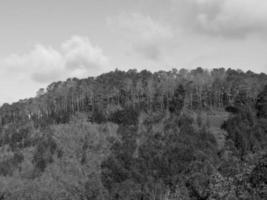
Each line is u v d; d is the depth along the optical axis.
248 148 117.12
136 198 105.69
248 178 60.84
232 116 140.75
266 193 56.00
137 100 165.88
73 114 165.75
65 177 122.94
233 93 161.38
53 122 160.88
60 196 116.31
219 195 61.78
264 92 150.88
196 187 81.25
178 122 137.62
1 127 170.12
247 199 57.06
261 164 61.50
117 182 115.69
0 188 122.31
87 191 114.94
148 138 131.25
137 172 115.38
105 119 151.38
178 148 120.00
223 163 100.31
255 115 139.38
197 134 128.62
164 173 112.75
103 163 123.19
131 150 126.62
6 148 147.00
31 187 120.81
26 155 137.38
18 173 129.25
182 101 155.12
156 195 103.44
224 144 122.94
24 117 178.38
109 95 172.50
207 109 154.00
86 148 134.12
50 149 135.75
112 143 133.50
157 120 142.50
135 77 190.50
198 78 169.88
